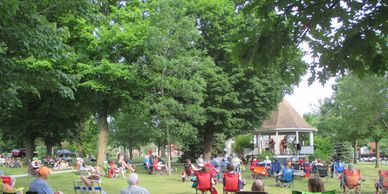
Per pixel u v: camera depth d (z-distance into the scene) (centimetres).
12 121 3862
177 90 2686
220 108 3278
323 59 555
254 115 3516
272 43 557
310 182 859
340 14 506
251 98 3416
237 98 3328
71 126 4009
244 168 3288
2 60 1200
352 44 505
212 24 3266
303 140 4909
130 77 2722
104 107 3069
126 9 3066
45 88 1552
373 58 508
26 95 3344
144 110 2848
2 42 1126
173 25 2662
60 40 1329
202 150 4216
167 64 2617
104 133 3061
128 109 3123
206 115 3253
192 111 2711
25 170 3362
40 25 1207
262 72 609
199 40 3219
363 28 497
